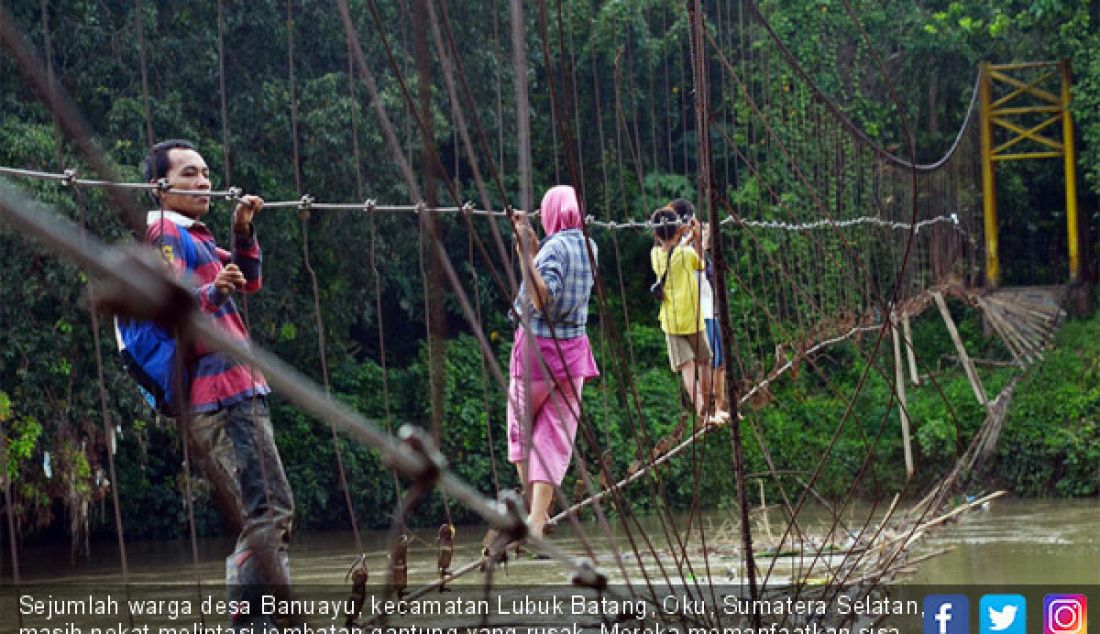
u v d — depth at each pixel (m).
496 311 18.80
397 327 19.72
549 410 5.50
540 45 16.70
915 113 23.34
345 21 1.50
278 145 15.00
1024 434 18.53
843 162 15.45
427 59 1.20
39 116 11.62
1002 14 23.52
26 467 13.37
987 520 13.14
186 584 8.43
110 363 13.16
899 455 18.31
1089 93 23.06
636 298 20.59
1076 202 23.69
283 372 0.73
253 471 3.98
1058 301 23.42
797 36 21.86
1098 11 23.36
